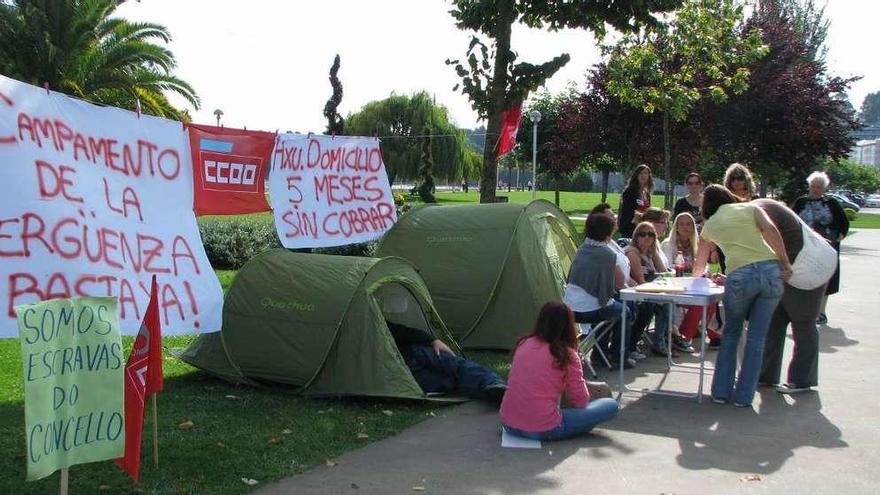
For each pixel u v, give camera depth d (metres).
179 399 6.70
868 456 5.41
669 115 21.19
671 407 6.64
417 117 46.31
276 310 7.09
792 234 6.88
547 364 5.64
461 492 4.70
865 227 36.16
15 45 26.19
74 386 3.82
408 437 5.77
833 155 24.77
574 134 26.31
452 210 9.59
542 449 5.51
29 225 5.28
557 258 9.44
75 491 4.59
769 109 23.45
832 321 10.82
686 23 17.91
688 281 7.59
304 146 7.81
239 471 4.98
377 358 6.73
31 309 3.61
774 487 4.83
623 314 6.97
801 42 25.47
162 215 6.20
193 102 29.84
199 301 6.24
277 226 7.48
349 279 6.99
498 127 11.48
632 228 11.20
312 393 6.83
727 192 6.93
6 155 5.23
